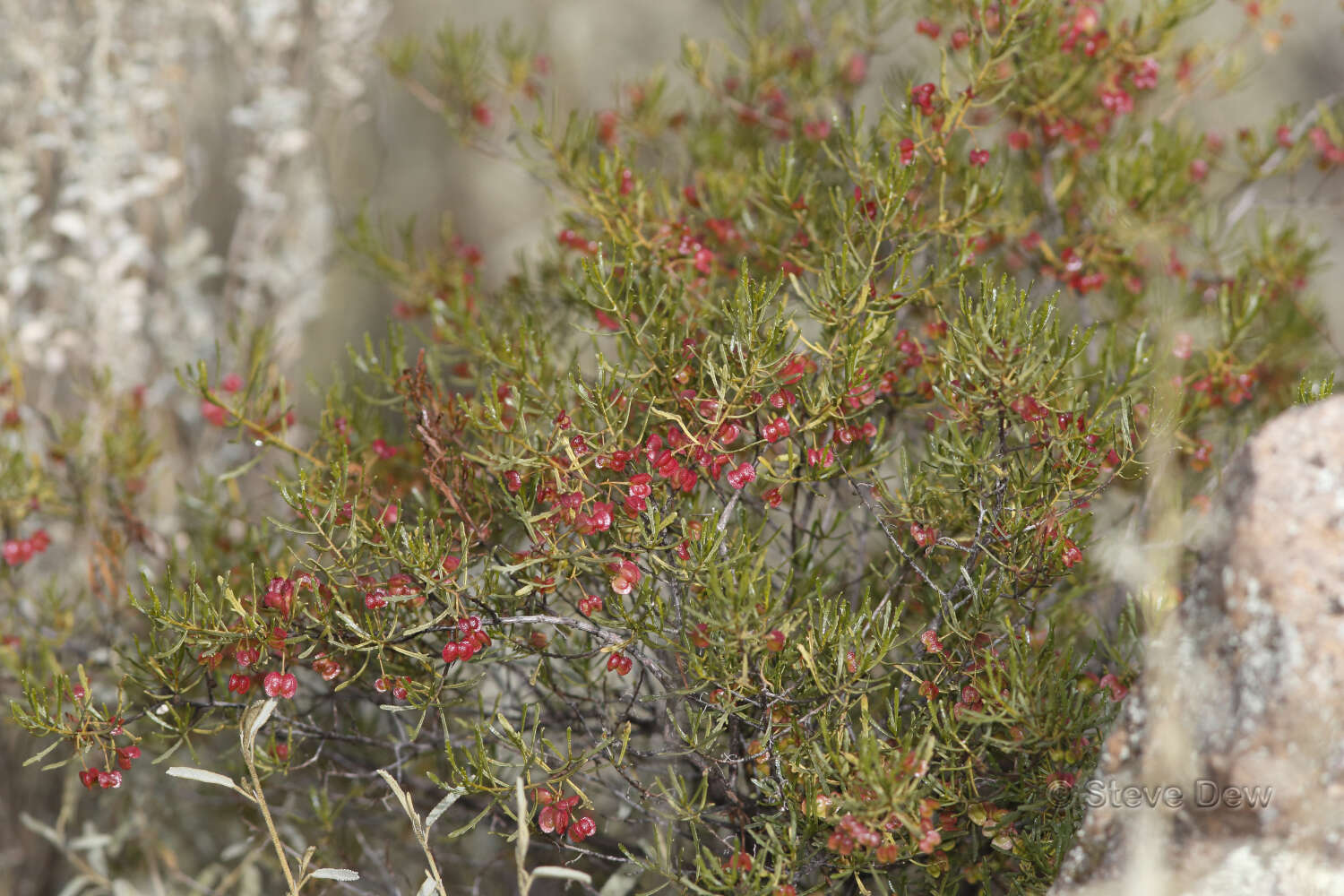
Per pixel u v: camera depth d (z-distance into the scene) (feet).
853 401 9.24
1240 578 8.92
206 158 11.44
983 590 9.29
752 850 9.45
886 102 9.52
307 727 9.46
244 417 9.46
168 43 10.73
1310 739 8.86
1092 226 9.89
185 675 9.37
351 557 9.25
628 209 9.57
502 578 9.39
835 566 9.64
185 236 11.10
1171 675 8.98
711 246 9.76
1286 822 8.87
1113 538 9.52
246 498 10.64
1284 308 10.02
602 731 9.40
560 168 9.80
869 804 9.09
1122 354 9.80
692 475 9.23
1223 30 13.89
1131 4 10.08
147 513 10.41
